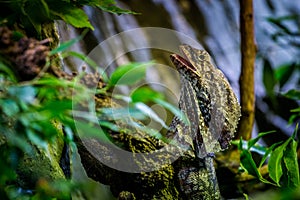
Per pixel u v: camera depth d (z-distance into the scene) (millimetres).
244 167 1547
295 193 1178
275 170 1498
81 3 1365
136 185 1390
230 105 1465
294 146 1498
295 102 2684
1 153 1224
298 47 2416
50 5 1312
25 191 1299
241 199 1767
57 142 1386
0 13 1300
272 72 2092
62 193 1265
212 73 1459
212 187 1461
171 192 1413
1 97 1189
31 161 1318
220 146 1462
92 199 1593
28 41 1236
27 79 1233
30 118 1189
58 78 1252
